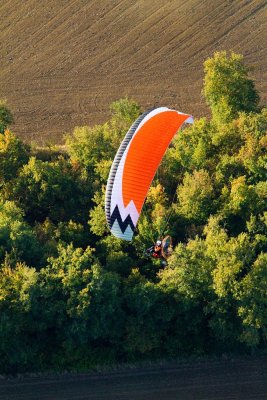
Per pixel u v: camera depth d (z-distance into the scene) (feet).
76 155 614.75
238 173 564.71
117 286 492.54
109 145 614.34
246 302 475.31
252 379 505.25
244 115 611.06
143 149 463.42
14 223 523.70
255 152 562.25
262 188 527.40
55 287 485.15
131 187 456.04
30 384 501.56
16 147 617.62
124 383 503.20
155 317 493.77
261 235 504.84
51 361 510.99
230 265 477.36
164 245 467.93
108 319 489.67
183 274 485.15
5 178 602.44
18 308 478.59
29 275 476.95
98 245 554.87
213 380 505.25
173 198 568.41
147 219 541.75
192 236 533.14
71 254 496.23
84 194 592.19
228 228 540.11
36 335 510.58
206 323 513.45
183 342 520.42
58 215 587.68
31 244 520.42
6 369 507.71
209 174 580.30
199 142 585.63
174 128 481.46
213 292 484.74
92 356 514.27
